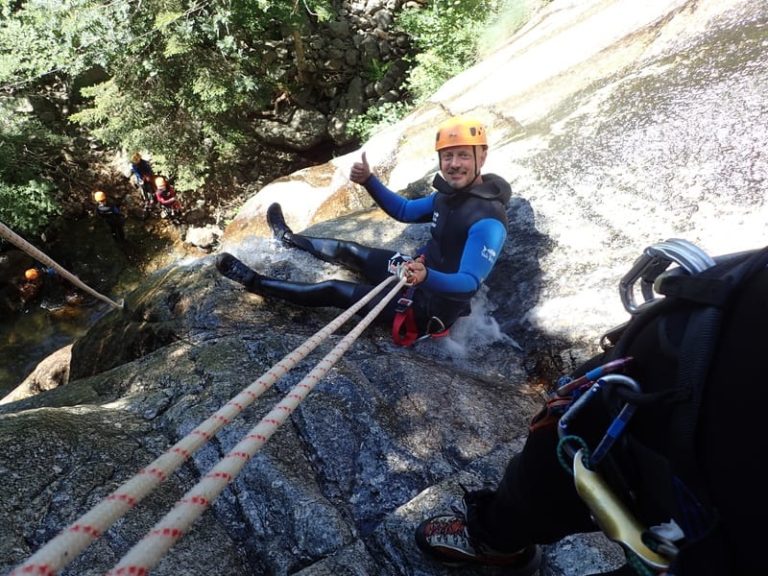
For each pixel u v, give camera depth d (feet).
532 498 4.20
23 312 36.81
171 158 38.29
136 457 7.00
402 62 42.42
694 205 10.89
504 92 16.35
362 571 6.15
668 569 2.83
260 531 6.55
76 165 41.60
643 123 12.22
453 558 5.93
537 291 11.30
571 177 12.37
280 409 3.49
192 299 11.76
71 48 31.76
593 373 3.46
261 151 42.88
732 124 11.21
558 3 19.16
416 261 9.17
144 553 2.30
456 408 8.67
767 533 2.53
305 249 12.64
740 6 13.03
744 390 2.61
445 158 10.13
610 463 3.24
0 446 6.42
